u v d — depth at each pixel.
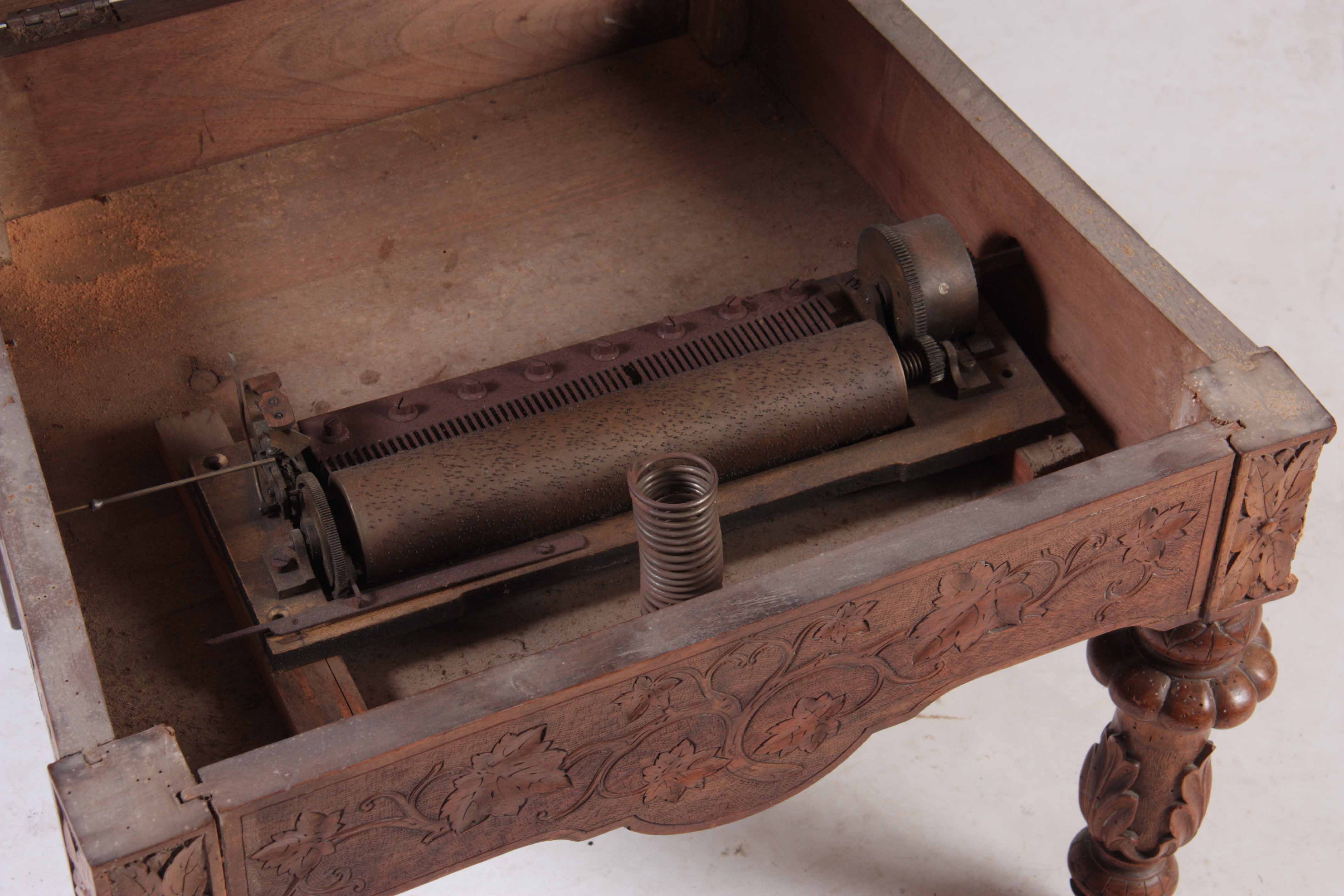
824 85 1.29
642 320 1.23
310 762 0.98
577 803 1.05
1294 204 1.59
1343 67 1.69
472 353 1.22
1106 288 1.12
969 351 1.16
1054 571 1.06
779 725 1.06
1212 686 1.15
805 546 1.14
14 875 1.29
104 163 1.29
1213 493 1.06
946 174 1.21
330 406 1.20
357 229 1.28
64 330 1.23
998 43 1.71
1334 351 1.50
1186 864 1.30
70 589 1.00
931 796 1.32
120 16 1.25
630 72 1.36
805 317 1.18
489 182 1.30
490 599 1.10
